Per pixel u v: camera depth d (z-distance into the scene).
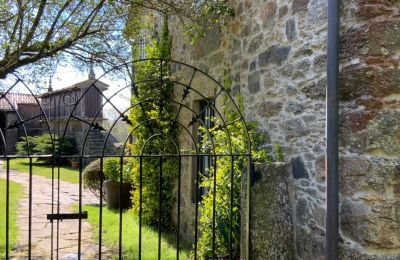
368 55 2.41
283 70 3.44
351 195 2.47
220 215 3.81
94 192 8.91
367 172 2.40
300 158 3.15
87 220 6.58
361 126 2.43
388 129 2.38
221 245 3.74
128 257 4.54
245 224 3.10
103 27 5.46
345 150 2.52
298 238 3.13
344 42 2.55
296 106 3.23
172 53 6.86
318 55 2.94
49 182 11.72
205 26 5.34
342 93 2.55
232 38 4.69
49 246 4.96
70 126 16.67
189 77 6.12
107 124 17.97
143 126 6.57
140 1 5.12
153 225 6.66
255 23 4.04
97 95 16.89
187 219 5.96
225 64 4.89
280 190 3.16
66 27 5.16
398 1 2.41
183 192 6.26
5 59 4.72
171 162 6.57
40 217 6.72
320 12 2.92
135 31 5.93
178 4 5.25
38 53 5.00
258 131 3.92
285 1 3.40
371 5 2.41
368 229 2.37
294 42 3.25
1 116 18.53
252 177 3.05
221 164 4.09
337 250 2.53
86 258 4.48
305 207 3.05
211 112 5.40
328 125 2.56
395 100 2.39
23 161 17.33
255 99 4.01
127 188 7.96
